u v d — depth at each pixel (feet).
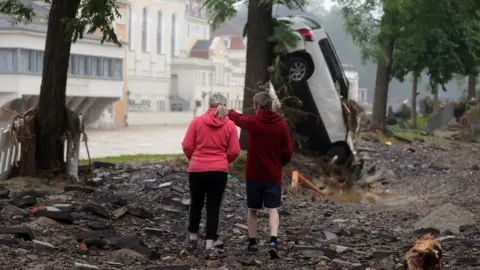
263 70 75.77
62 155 58.18
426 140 141.79
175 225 42.96
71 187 52.16
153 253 33.71
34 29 193.36
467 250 38.40
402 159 102.78
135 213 44.29
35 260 30.96
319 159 77.00
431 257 27.45
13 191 49.62
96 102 229.25
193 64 374.63
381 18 123.65
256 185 35.63
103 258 32.45
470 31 153.17
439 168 94.94
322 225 48.03
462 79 230.89
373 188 76.74
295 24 75.97
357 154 87.45
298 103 76.28
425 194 72.08
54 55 57.31
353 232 45.29
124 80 263.08
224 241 39.99
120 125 262.67
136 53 345.31
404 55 157.28
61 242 35.22
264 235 42.50
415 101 179.32
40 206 43.70
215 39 406.21
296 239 40.81
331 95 76.74
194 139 34.55
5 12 59.41
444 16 121.08
